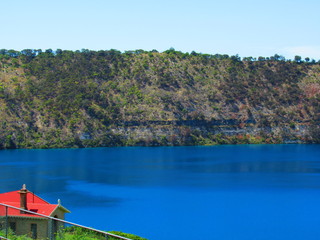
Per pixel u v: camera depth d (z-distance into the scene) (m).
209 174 175.38
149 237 82.56
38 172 178.25
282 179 160.25
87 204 113.81
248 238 82.12
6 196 58.34
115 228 88.81
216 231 86.81
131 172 180.88
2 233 36.16
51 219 31.64
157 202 116.75
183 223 93.25
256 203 115.12
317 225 91.44
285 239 81.19
